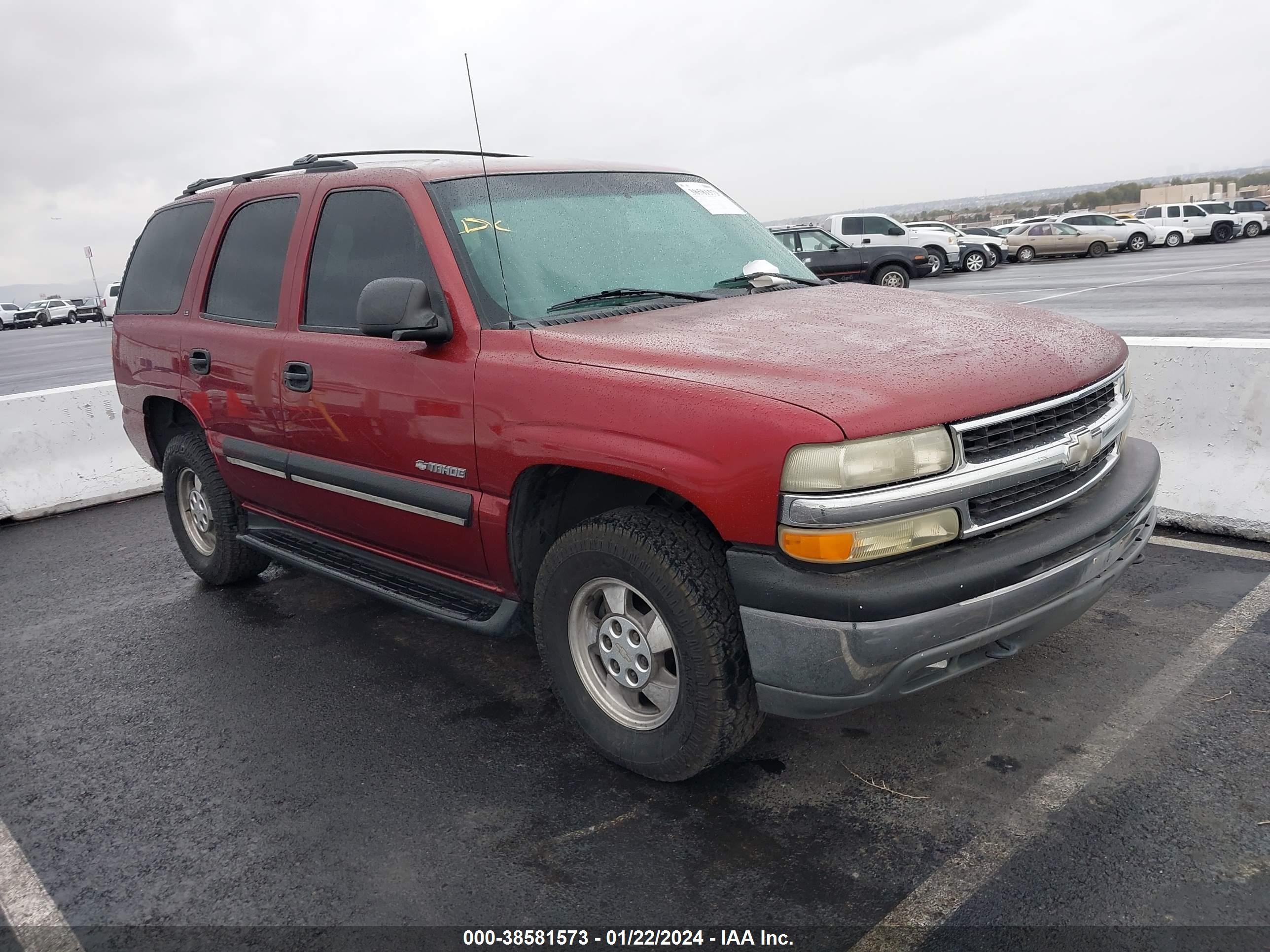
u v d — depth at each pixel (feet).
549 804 9.52
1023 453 8.50
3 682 13.57
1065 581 8.72
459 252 10.64
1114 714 10.23
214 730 11.64
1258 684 10.55
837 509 7.68
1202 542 14.98
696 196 13.38
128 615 15.81
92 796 10.42
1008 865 8.08
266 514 14.80
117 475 24.04
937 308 10.77
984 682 11.13
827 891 7.97
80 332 127.95
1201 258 89.15
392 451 11.20
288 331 12.71
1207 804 8.63
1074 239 109.70
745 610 8.30
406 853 8.92
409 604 11.60
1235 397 15.06
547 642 10.16
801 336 9.45
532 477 9.86
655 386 8.65
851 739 10.21
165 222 16.48
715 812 9.16
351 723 11.50
